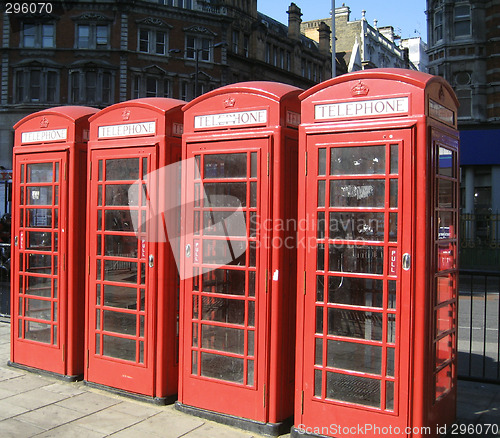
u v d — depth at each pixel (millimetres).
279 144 4348
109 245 5395
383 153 3887
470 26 23844
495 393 5453
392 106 3869
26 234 6160
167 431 4398
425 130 3744
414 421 3758
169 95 35406
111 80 33281
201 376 4746
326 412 4098
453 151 4379
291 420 4531
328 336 4098
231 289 4621
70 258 5699
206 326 4746
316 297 4152
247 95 4535
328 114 4125
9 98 32656
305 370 4188
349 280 4039
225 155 4629
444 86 4207
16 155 6219
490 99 23594
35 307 6070
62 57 32844
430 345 3834
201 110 4793
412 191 3766
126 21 33375
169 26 34906
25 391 5371
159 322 5027
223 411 4613
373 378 3922
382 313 3895
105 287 5414
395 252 3836
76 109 5961
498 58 23312
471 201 23234
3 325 8586
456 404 4648
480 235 22266
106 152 5398
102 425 4508
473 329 9227
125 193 5273
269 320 4395
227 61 38562
